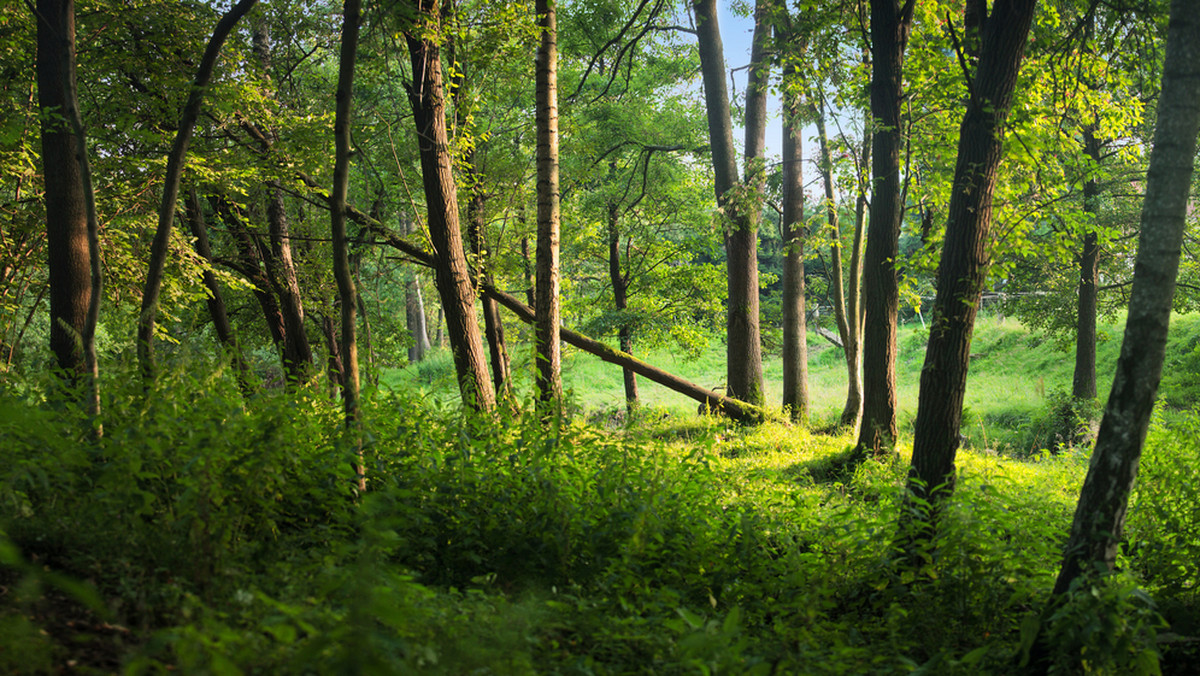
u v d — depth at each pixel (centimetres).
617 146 2102
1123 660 393
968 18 803
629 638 387
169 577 370
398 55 941
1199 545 544
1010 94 652
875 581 550
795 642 445
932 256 1169
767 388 2977
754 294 1889
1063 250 1119
